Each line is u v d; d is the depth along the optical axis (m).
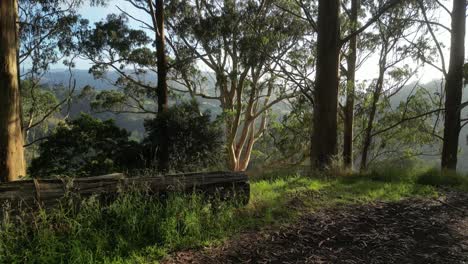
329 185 7.50
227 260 3.96
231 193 5.34
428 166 9.86
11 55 10.18
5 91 10.02
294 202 5.94
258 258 4.04
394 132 23.08
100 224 4.29
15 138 10.23
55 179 4.36
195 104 14.37
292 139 26.53
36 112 23.20
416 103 21.03
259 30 22.00
